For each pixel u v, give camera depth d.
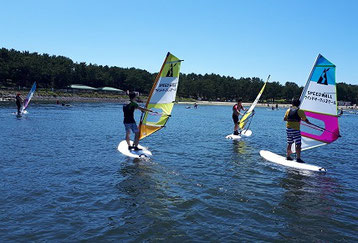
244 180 8.78
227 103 135.50
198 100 142.12
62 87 105.19
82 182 8.08
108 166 9.88
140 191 7.51
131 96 11.66
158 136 17.88
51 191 7.28
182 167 10.12
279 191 7.86
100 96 103.50
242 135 19.42
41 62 101.00
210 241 5.12
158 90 12.43
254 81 157.00
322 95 10.92
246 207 6.70
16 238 4.97
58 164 9.95
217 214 6.27
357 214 6.46
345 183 8.77
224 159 11.61
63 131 18.52
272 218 6.14
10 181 7.92
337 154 13.66
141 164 10.30
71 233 5.22
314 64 10.99
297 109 10.66
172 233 5.36
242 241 5.15
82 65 115.81
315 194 7.70
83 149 12.72
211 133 20.55
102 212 6.17
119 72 125.81
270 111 80.44
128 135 11.88
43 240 4.94
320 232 5.56
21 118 26.12
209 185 8.21
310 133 11.46
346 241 5.24
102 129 20.39
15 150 11.95
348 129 29.61
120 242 4.98
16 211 6.04
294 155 12.96
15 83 94.06
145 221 5.81
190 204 6.77
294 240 5.23
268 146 15.30
